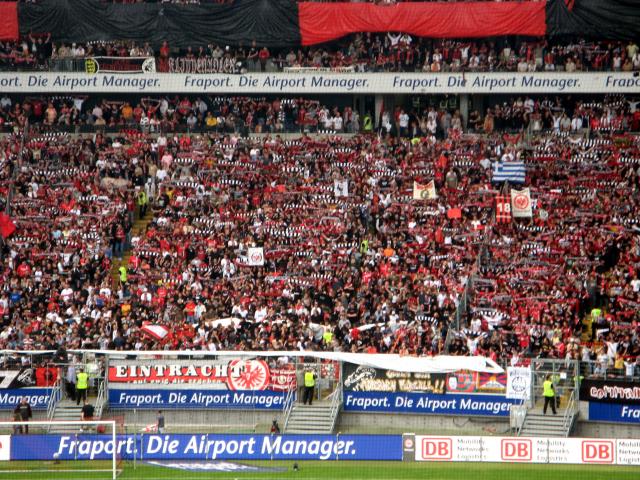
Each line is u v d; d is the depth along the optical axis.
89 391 153.75
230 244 180.75
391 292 168.00
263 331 159.12
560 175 195.00
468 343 155.75
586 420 144.75
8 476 129.50
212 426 151.12
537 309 163.62
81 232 184.38
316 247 180.00
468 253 177.38
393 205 189.00
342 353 149.75
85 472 131.25
